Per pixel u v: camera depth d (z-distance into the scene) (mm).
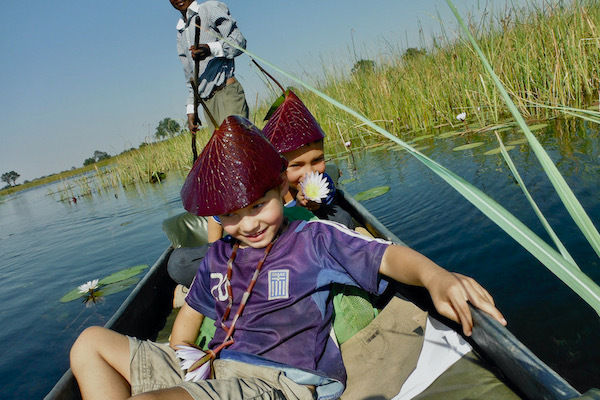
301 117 1761
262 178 1139
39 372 2145
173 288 2479
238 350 1213
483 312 1080
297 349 1194
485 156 3457
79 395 1276
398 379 1209
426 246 2270
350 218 1982
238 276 1290
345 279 1274
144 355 1159
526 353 946
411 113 5992
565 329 1478
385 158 4707
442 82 5977
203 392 993
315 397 1152
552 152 3062
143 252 3893
